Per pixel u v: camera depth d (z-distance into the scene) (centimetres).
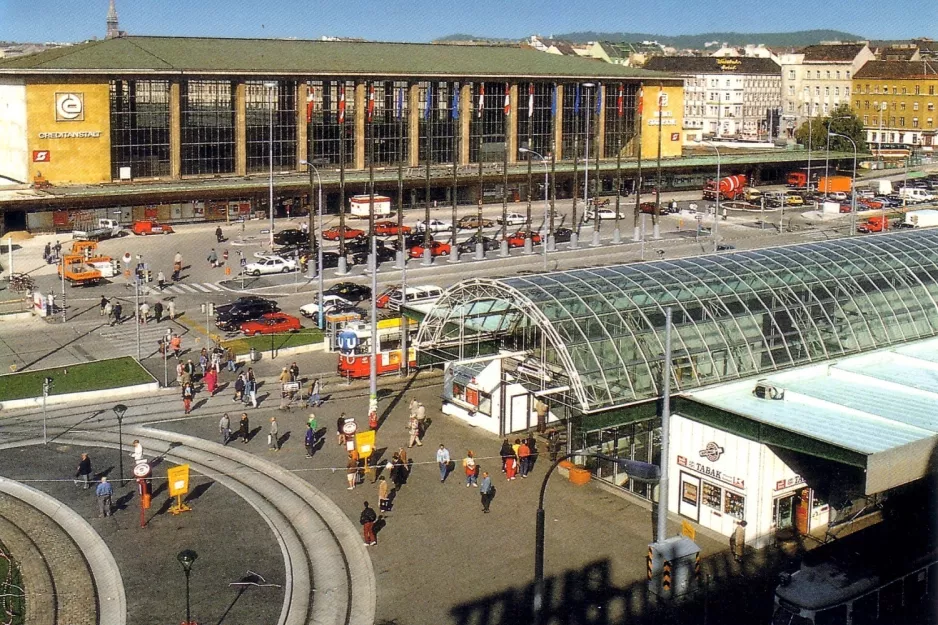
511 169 14712
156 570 3962
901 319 5647
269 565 4025
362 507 4594
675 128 16888
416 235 11500
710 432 4422
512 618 3625
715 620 3606
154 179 12606
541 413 5594
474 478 4812
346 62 14038
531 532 4341
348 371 6581
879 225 12875
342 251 9906
